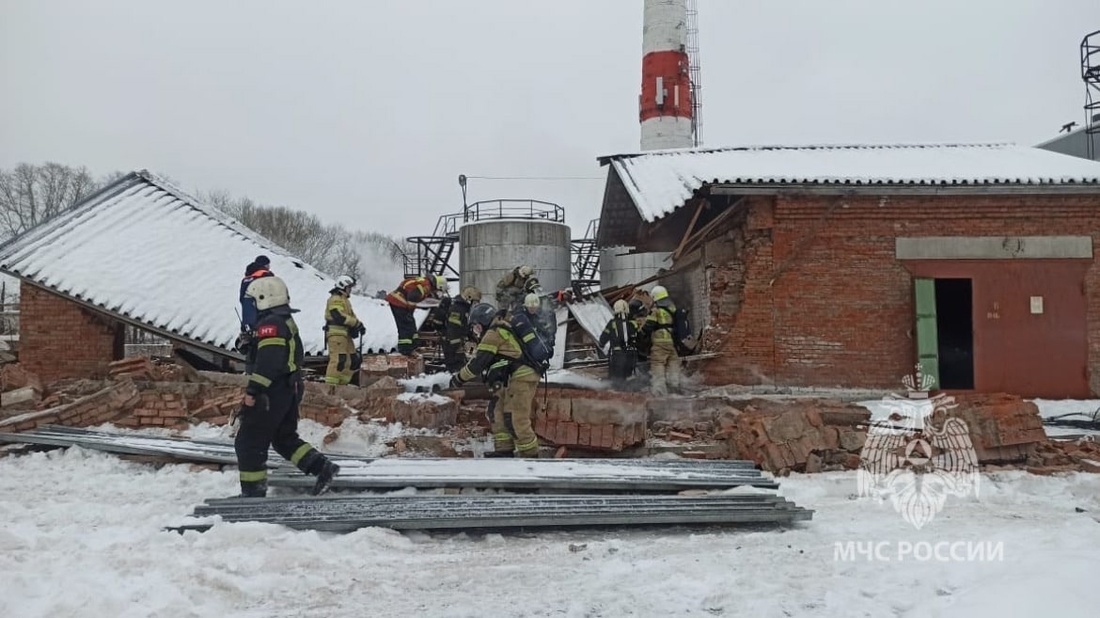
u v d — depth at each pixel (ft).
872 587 16.07
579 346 50.08
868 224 44.86
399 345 43.60
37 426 30.91
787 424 27.84
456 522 19.76
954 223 45.03
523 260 72.33
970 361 54.39
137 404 32.09
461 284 74.84
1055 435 33.63
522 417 27.99
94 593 14.37
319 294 56.75
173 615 14.05
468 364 28.07
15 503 22.30
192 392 33.12
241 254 55.62
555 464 25.20
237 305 50.24
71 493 23.71
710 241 46.44
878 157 53.06
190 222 56.08
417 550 18.70
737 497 22.00
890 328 44.39
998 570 16.53
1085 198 45.39
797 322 44.24
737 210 45.60
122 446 27.86
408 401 31.96
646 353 41.06
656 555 18.52
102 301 46.34
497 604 15.19
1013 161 50.44
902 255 44.62
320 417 31.17
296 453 22.11
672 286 53.88
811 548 19.08
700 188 43.50
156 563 16.55
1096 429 35.88
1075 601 13.71
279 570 16.78
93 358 47.14
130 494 23.53
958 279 45.11
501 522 19.88
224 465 26.45
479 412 33.24
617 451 29.63
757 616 14.61
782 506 21.44
